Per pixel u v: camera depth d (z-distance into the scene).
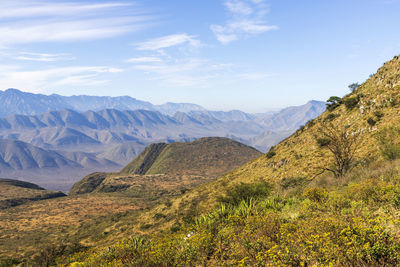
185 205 45.69
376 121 26.28
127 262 7.87
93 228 63.47
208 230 8.85
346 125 31.98
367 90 34.97
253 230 7.27
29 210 102.69
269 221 7.43
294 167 34.03
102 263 8.52
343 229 4.94
